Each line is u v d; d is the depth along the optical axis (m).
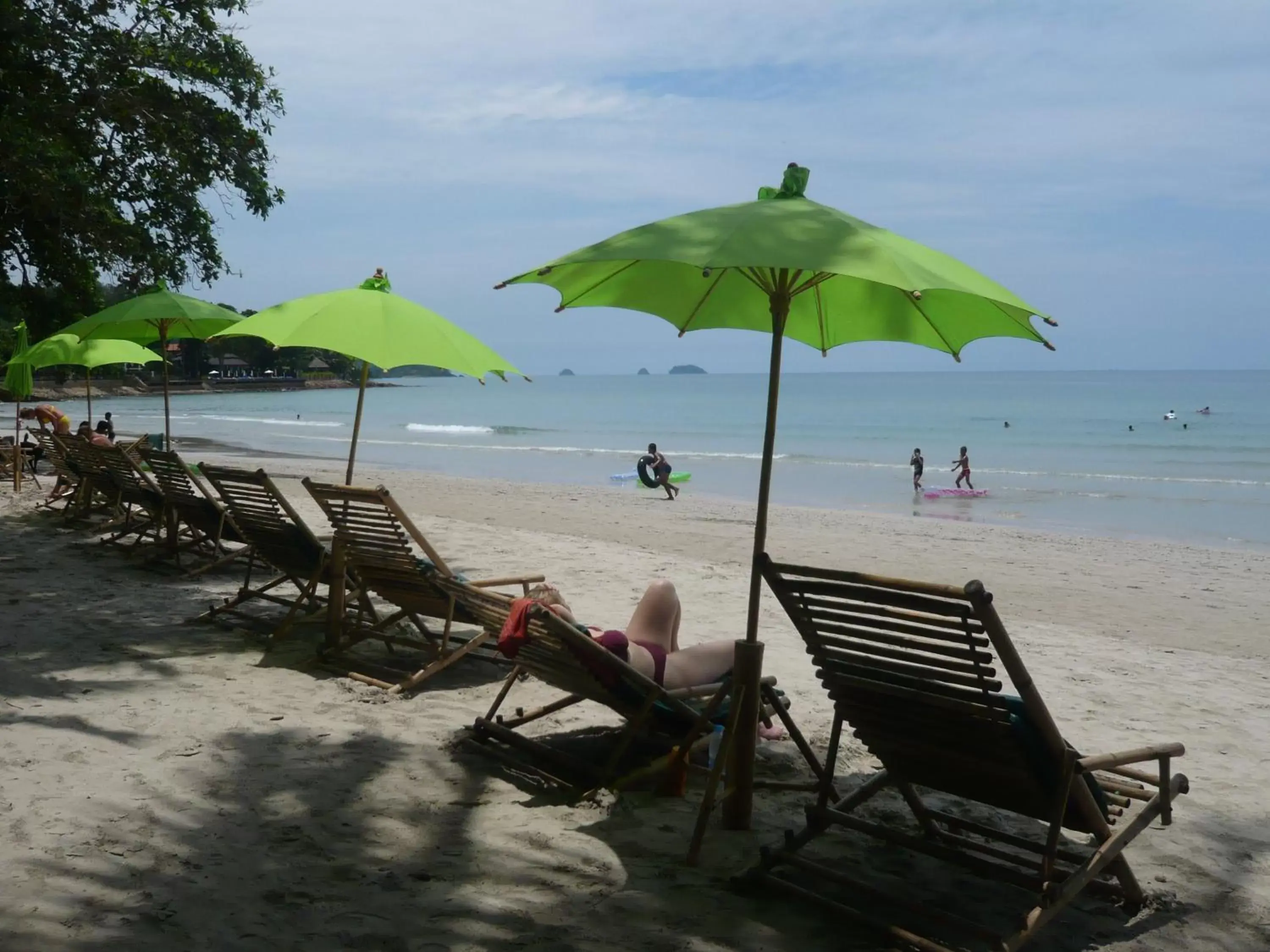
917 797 3.85
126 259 13.39
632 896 3.42
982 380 195.38
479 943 3.05
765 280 3.70
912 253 3.23
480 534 12.91
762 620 8.34
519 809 4.13
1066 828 3.49
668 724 4.48
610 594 9.12
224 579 8.68
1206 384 136.88
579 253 3.34
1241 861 4.00
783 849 3.56
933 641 4.41
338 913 3.19
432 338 5.84
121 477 9.80
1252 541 18.05
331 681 5.82
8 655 5.99
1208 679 7.26
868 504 22.95
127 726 4.85
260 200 13.54
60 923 3.00
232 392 132.12
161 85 12.64
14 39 10.76
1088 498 24.25
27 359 13.73
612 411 78.12
